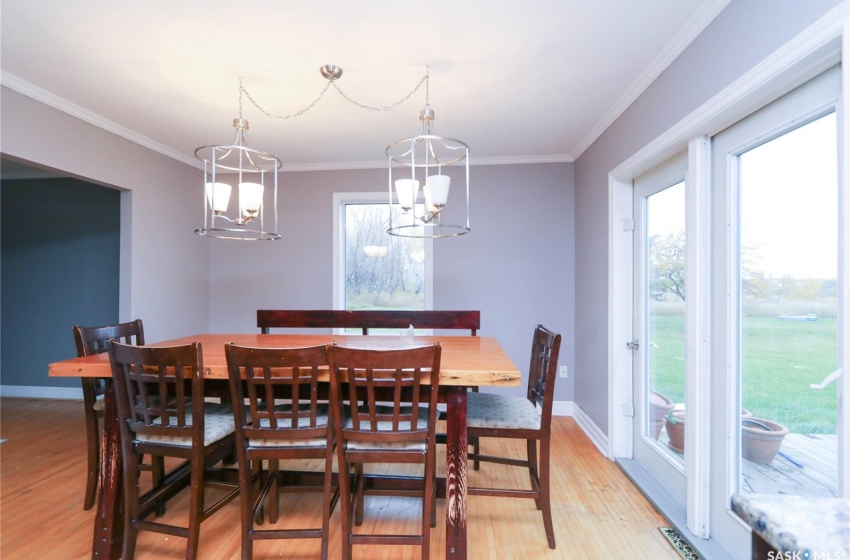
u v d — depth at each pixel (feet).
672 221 6.81
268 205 12.50
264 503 6.64
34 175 12.22
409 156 11.46
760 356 4.85
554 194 11.46
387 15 5.46
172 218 11.09
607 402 8.56
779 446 4.57
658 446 7.15
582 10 5.34
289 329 12.38
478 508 6.52
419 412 5.79
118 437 5.38
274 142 10.37
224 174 12.64
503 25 5.66
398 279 12.29
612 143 8.46
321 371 5.04
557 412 11.27
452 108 8.34
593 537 5.74
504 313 11.62
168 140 10.19
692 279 5.74
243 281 12.52
